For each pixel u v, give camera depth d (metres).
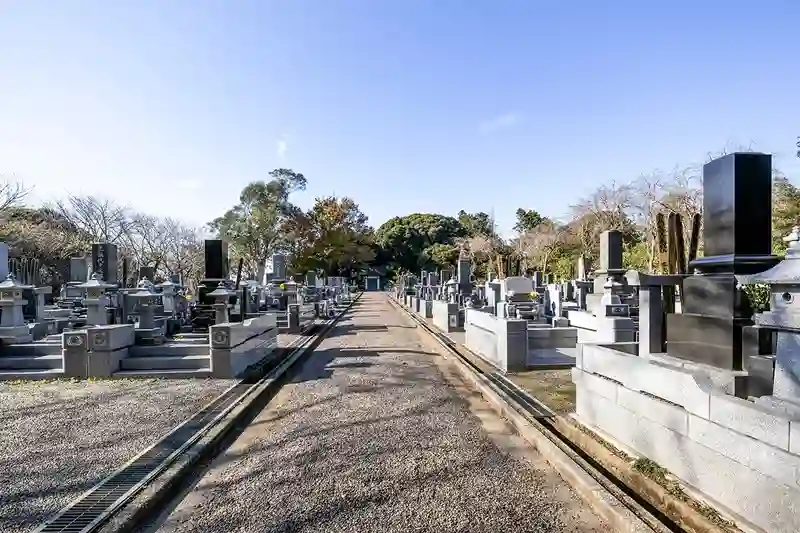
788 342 3.57
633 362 4.58
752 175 4.77
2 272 10.80
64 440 5.31
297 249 50.06
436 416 6.29
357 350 12.44
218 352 8.77
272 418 6.33
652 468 4.07
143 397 7.29
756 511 3.11
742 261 4.60
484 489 4.07
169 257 37.69
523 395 7.05
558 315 16.58
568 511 3.69
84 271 19.53
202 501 3.93
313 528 3.44
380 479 4.27
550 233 41.69
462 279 21.78
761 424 3.08
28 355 9.59
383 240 66.69
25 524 3.47
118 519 3.48
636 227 34.12
